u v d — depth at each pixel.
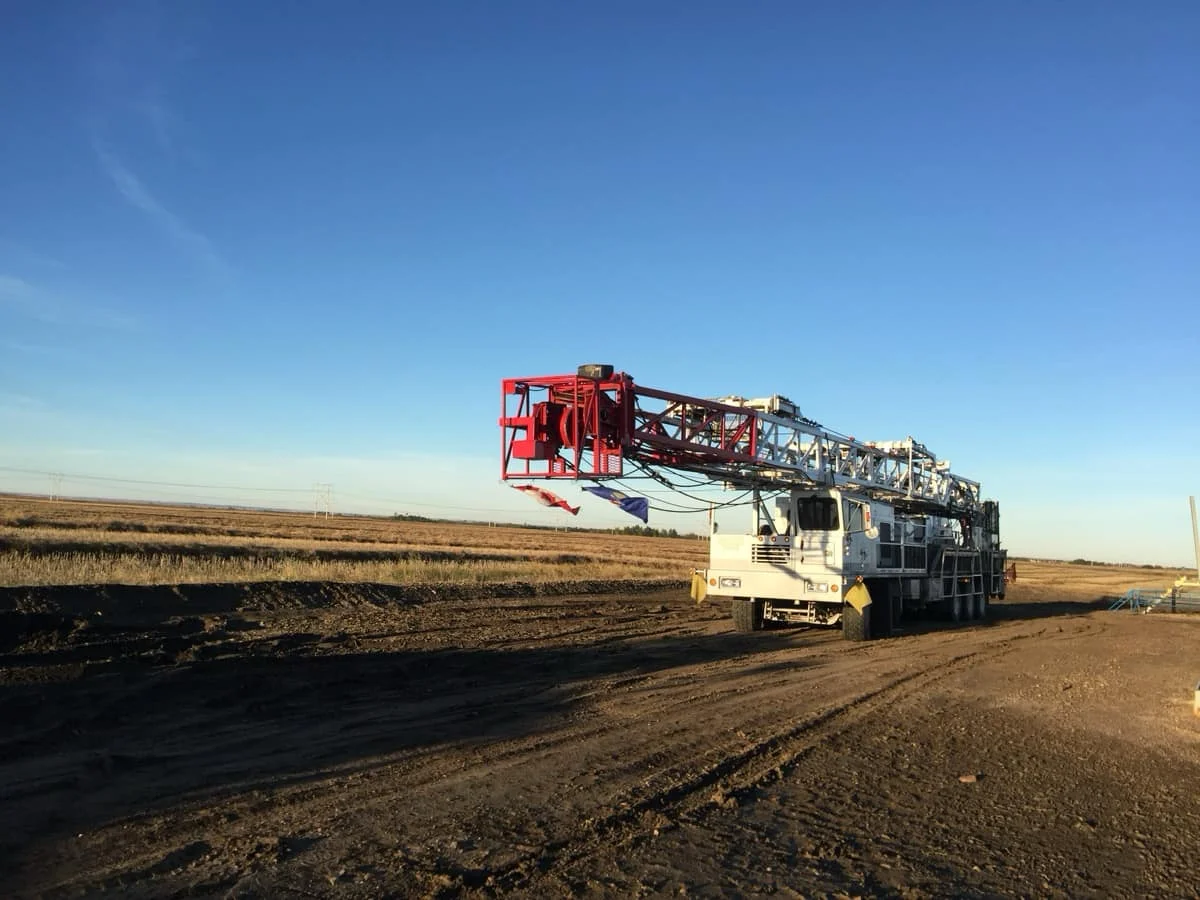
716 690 12.02
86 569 21.94
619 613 23.53
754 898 5.21
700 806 6.93
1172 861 6.06
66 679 10.64
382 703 10.52
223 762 7.83
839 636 19.33
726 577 19.41
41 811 6.38
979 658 16.38
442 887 5.18
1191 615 31.88
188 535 43.50
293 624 17.53
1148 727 10.50
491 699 10.93
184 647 13.70
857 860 5.91
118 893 5.01
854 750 8.95
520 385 13.70
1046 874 5.77
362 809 6.57
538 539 87.75
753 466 16.73
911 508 24.73
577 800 6.91
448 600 25.20
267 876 5.29
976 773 8.20
